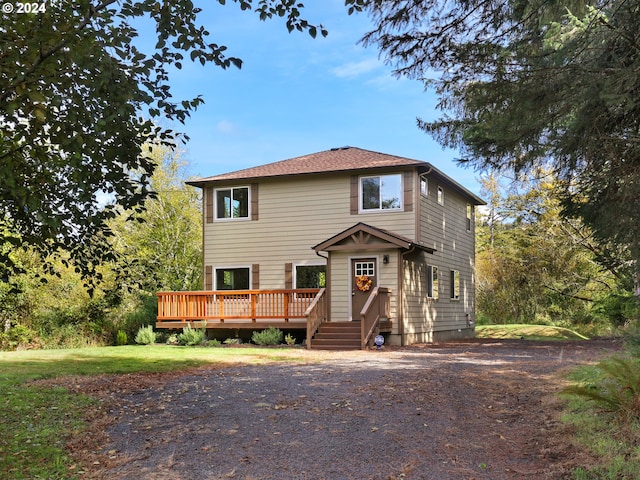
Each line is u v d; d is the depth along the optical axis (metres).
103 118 4.84
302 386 8.77
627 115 7.51
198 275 28.14
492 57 7.73
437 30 7.91
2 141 4.81
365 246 16.66
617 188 7.38
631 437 5.25
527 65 7.48
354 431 6.15
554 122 7.71
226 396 8.09
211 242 20.05
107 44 4.62
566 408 6.70
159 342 19.06
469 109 8.27
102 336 20.98
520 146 8.25
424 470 4.91
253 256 19.38
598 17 7.02
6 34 4.29
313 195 18.73
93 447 5.75
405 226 17.50
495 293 31.09
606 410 6.00
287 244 18.95
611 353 11.57
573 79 7.01
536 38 7.67
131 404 7.66
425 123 12.20
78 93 4.93
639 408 5.71
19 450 5.59
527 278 29.78
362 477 4.79
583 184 8.30
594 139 7.32
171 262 27.06
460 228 22.84
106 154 5.27
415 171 17.52
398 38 8.02
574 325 29.45
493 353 13.82
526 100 7.38
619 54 7.18
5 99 4.69
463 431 6.09
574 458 5.04
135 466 5.17
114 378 9.70
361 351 14.60
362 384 8.81
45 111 4.62
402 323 16.73
